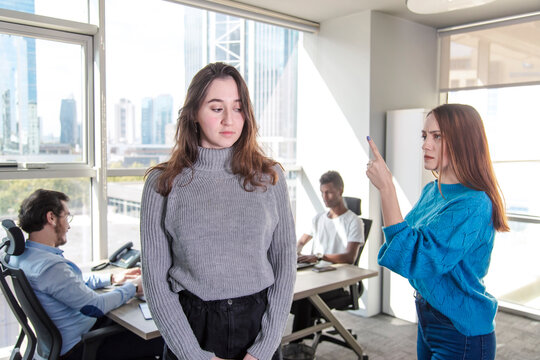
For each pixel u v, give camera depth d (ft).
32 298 6.23
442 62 14.83
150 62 11.20
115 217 10.81
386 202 4.70
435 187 5.31
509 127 13.46
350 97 13.44
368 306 13.17
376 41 12.99
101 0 10.01
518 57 13.05
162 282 3.79
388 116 13.20
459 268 4.72
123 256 9.61
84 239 10.53
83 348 6.90
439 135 4.94
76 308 6.56
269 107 14.20
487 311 4.79
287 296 3.99
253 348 3.76
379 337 11.64
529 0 11.82
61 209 7.11
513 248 13.50
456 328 4.80
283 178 4.18
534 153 12.99
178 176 3.82
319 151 14.39
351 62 13.35
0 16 8.87
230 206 3.78
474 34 13.98
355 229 10.18
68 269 6.70
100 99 10.22
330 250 10.65
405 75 13.92
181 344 3.66
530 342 11.41
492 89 13.76
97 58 10.13
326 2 12.17
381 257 4.75
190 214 3.70
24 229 6.99
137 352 6.98
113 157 10.76
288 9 12.79
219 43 12.67
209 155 3.85
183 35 11.78
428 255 4.48
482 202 4.60
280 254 4.11
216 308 3.74
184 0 11.11
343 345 9.98
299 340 9.80
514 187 13.46
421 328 5.24
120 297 6.89
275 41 14.23
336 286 8.30
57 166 10.00
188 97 3.85
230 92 3.76
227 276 3.72
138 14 10.89
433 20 13.89
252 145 3.97
